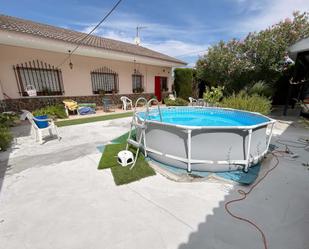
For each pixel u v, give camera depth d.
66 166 3.83
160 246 1.98
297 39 8.59
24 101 9.04
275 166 3.79
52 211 2.50
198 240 2.05
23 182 3.23
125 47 13.48
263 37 9.23
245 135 3.45
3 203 2.68
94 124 7.73
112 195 2.85
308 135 5.91
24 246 1.99
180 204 2.64
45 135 6.11
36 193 2.91
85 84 11.28
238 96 8.47
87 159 4.17
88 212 2.48
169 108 7.43
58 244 2.01
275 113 9.77
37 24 11.13
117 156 4.12
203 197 2.80
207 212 2.48
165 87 17.20
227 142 3.42
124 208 2.56
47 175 3.47
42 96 9.58
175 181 3.24
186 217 2.39
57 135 5.74
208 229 2.20
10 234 2.14
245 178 3.30
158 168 3.69
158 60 13.07
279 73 9.99
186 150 3.53
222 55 10.55
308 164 3.87
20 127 7.26
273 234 2.13
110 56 11.18
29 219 2.36
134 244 2.00
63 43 8.27
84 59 10.97
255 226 2.25
